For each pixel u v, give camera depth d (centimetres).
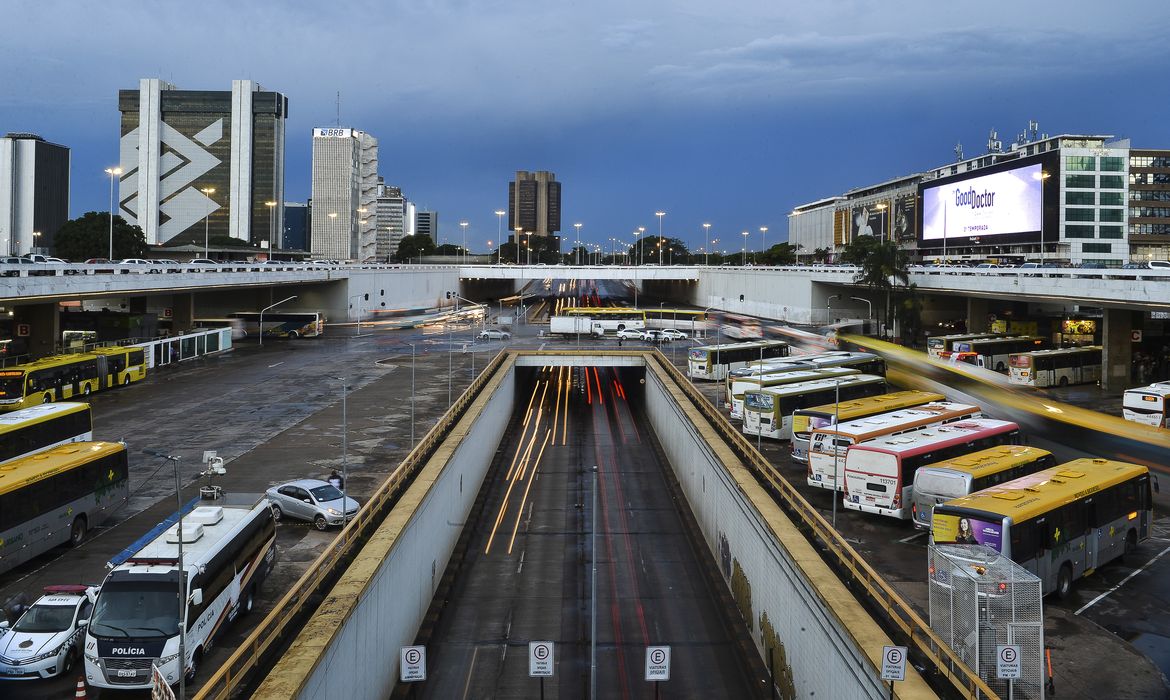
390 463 4894
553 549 4659
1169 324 9869
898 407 5247
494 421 6856
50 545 3428
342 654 2408
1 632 2628
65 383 6950
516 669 3231
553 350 9269
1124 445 5425
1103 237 15488
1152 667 2361
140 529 3809
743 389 6328
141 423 6078
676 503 5541
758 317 16350
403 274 16925
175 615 2428
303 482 3959
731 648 3431
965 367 8981
